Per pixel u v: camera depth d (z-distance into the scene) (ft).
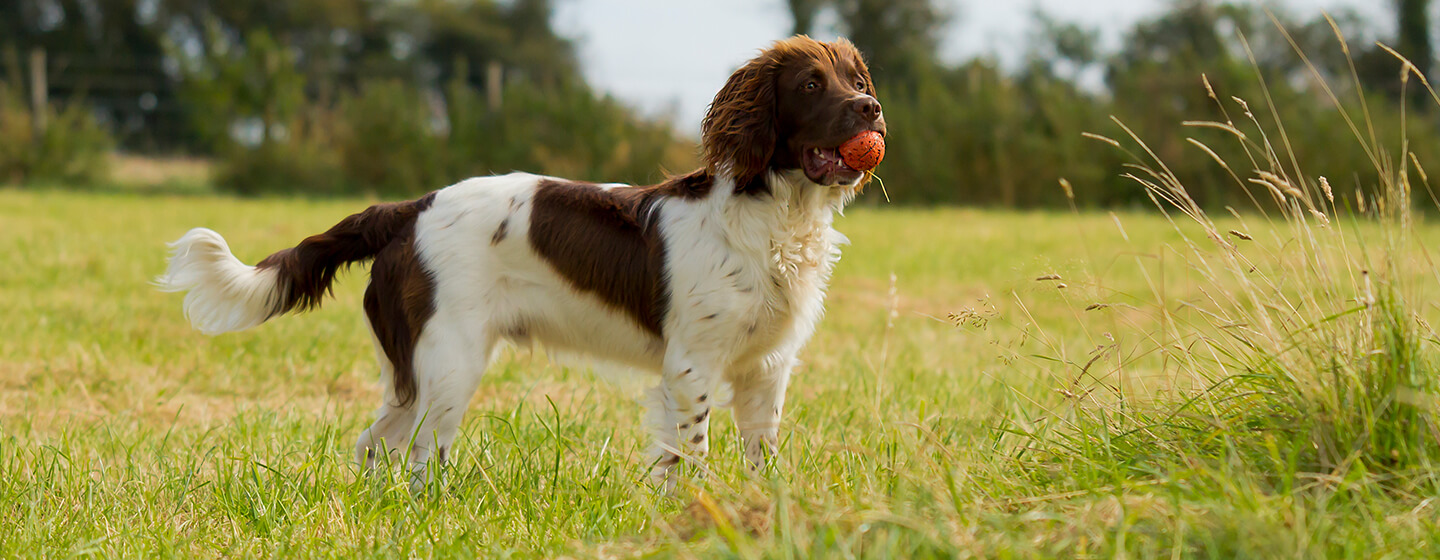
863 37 137.08
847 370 23.29
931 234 58.03
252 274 15.57
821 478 12.58
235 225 56.39
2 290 32.30
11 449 16.40
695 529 10.99
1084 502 10.50
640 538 11.07
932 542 9.59
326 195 90.07
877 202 90.12
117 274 36.47
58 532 12.75
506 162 90.27
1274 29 133.08
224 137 91.61
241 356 24.25
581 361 15.89
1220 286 13.32
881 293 36.83
